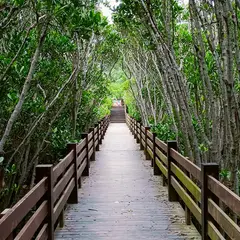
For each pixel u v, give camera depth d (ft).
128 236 11.60
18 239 6.78
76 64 19.99
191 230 12.09
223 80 10.60
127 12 18.04
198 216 10.42
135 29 24.44
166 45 14.55
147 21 15.57
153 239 11.30
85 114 33.12
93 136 28.84
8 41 13.55
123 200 16.12
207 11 13.78
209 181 9.23
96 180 20.80
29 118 14.53
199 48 13.21
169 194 15.87
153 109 38.45
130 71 44.93
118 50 39.11
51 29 17.65
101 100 44.55
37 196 8.65
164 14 15.08
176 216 13.66
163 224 12.74
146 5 15.48
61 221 12.51
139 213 14.11
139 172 23.31
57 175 11.27
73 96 22.03
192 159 15.47
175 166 14.70
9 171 12.71
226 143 12.57
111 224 12.80
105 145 40.81
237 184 10.91
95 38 26.50
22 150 14.19
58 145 20.13
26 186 18.33
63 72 18.51
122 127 75.25
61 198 12.25
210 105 13.38
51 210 10.03
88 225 12.72
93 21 12.55
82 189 18.44
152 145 24.08
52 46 15.93
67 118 24.16
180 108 14.53
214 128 13.35
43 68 15.05
